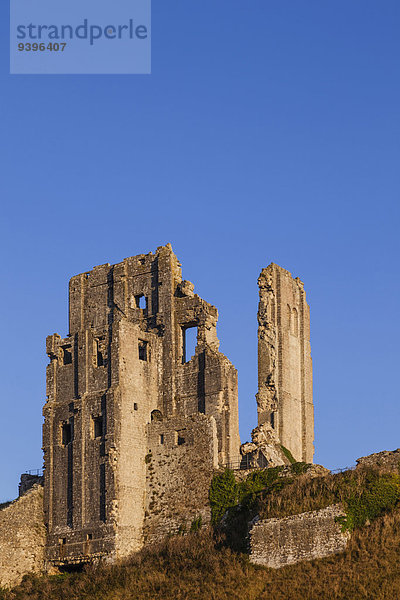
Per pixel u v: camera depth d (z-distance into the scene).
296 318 170.75
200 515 149.12
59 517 156.38
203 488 150.12
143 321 164.62
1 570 151.38
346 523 135.00
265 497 144.50
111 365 157.25
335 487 139.38
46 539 156.12
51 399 162.12
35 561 154.38
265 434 155.00
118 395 155.25
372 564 130.88
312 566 133.88
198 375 159.50
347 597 127.44
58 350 164.00
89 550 151.88
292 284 171.12
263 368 163.62
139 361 159.38
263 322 165.12
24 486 167.25
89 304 169.50
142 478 155.00
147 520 153.12
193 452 152.50
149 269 166.25
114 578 142.88
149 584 138.88
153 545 150.12
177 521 150.75
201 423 152.88
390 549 131.88
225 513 147.50
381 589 127.19
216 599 132.38
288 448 161.88
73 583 146.12
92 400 157.50
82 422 157.25
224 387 157.38
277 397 161.88
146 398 158.88
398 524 134.12
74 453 156.62
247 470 149.38
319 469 145.88
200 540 146.12
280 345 164.88
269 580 134.12
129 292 166.75
